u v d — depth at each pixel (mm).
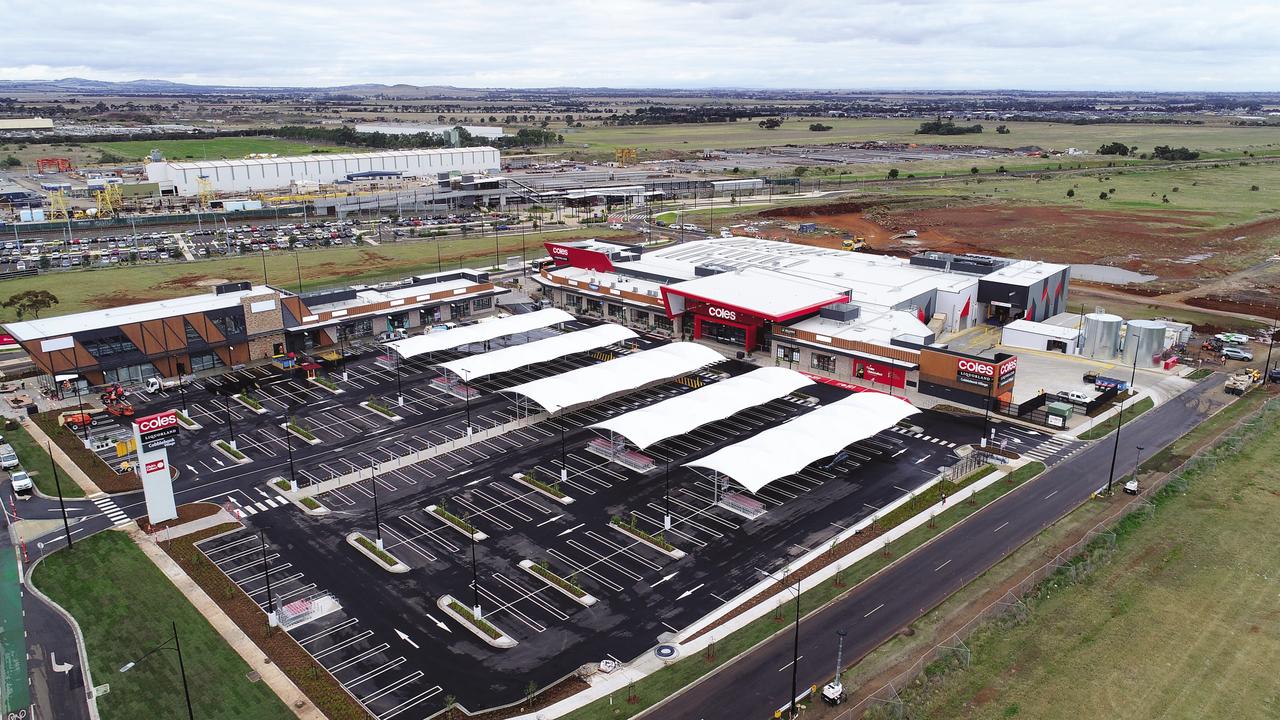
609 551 75750
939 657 60750
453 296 150750
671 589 69875
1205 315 152000
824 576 71375
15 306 155125
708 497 85875
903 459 94000
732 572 72312
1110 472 89875
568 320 139625
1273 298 163250
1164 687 57812
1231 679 58562
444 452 96625
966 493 85875
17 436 100438
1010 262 153000
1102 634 63562
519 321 132500
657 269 160125
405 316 145000
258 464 93562
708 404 99438
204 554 75375
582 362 128875
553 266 172250
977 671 59531
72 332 111188
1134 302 162000
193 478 90312
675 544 76812
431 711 56062
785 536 78062
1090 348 128125
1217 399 110750
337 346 136125
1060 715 55250
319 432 102500
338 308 135750
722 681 58562
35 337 109875
